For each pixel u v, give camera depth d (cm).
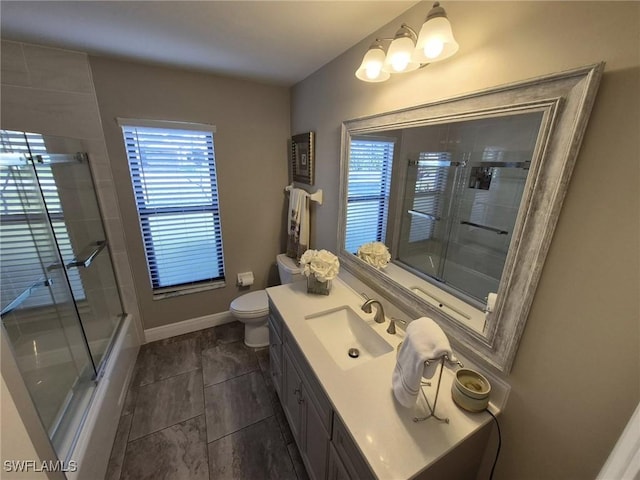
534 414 85
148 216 223
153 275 239
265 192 262
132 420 171
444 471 85
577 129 65
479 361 100
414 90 116
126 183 206
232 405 183
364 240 164
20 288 140
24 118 166
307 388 123
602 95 62
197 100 212
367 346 142
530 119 76
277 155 257
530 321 82
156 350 236
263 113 240
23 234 141
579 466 76
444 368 111
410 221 128
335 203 193
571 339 74
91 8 119
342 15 123
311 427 123
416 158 120
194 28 137
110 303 210
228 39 149
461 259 104
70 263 166
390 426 88
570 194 70
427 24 84
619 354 65
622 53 58
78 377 151
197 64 189
